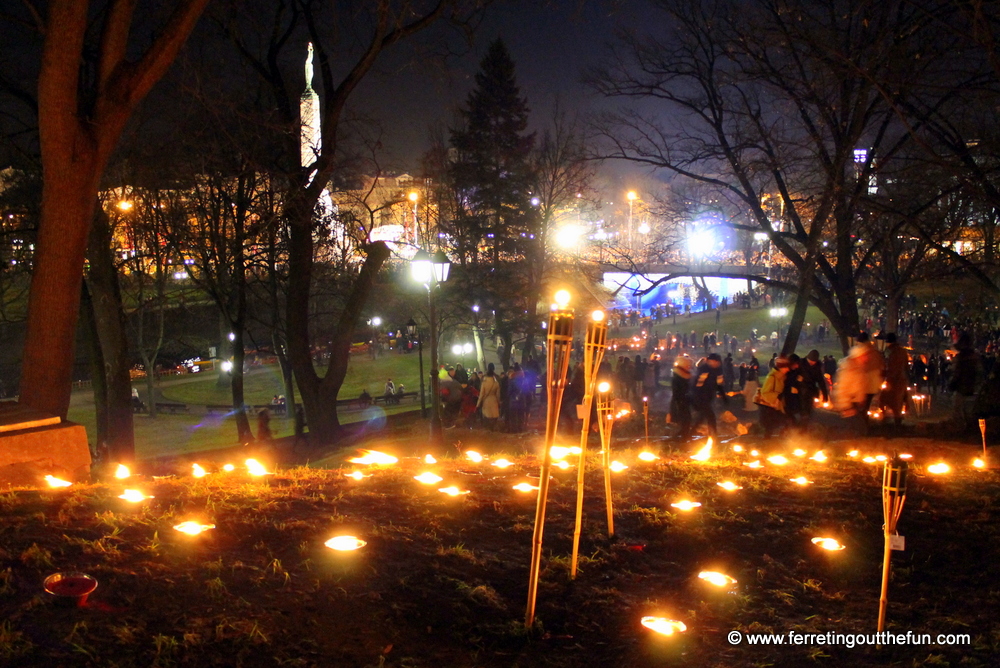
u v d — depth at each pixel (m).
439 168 36.59
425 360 57.62
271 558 4.80
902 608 4.96
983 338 37.88
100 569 4.32
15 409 8.28
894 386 15.98
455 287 39.47
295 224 18.70
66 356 11.59
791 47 15.28
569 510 6.66
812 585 5.25
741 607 4.84
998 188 15.27
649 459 10.55
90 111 11.49
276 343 29.56
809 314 64.19
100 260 18.42
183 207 22.33
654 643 4.29
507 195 40.94
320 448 19.05
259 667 3.59
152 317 42.75
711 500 7.32
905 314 51.94
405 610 4.34
